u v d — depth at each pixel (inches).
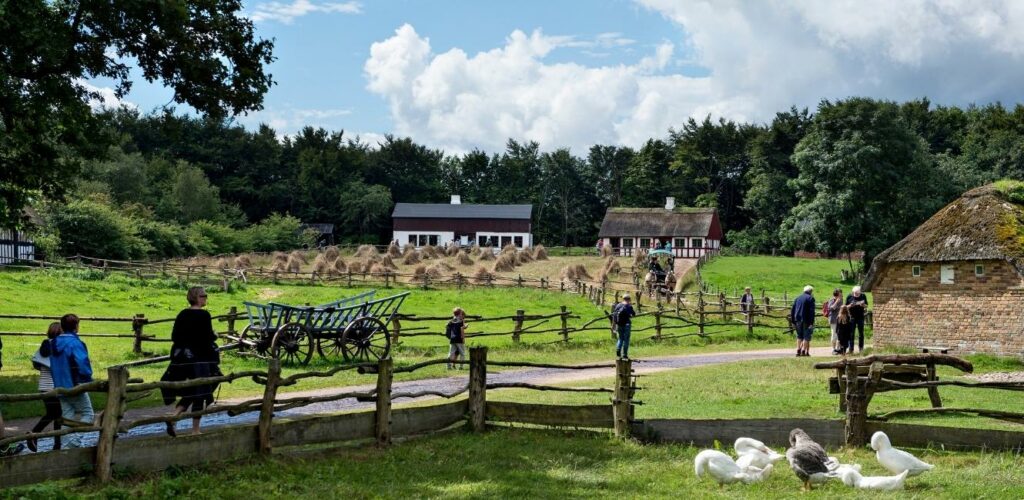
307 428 503.2
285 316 921.5
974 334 1108.5
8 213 791.7
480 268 2267.5
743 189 4968.0
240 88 814.5
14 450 472.7
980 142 4082.2
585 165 5590.6
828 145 3100.4
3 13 624.7
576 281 2023.9
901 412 531.5
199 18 775.1
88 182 3481.8
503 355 1085.8
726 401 693.3
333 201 4793.3
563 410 581.9
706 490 448.5
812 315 1076.5
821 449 456.8
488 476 474.9
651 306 1736.0
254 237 3814.0
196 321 506.3
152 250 2925.7
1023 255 1071.6
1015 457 490.6
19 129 700.7
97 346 1027.9
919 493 430.9
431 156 5472.4
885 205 3088.1
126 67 780.6
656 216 3976.4
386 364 538.3
